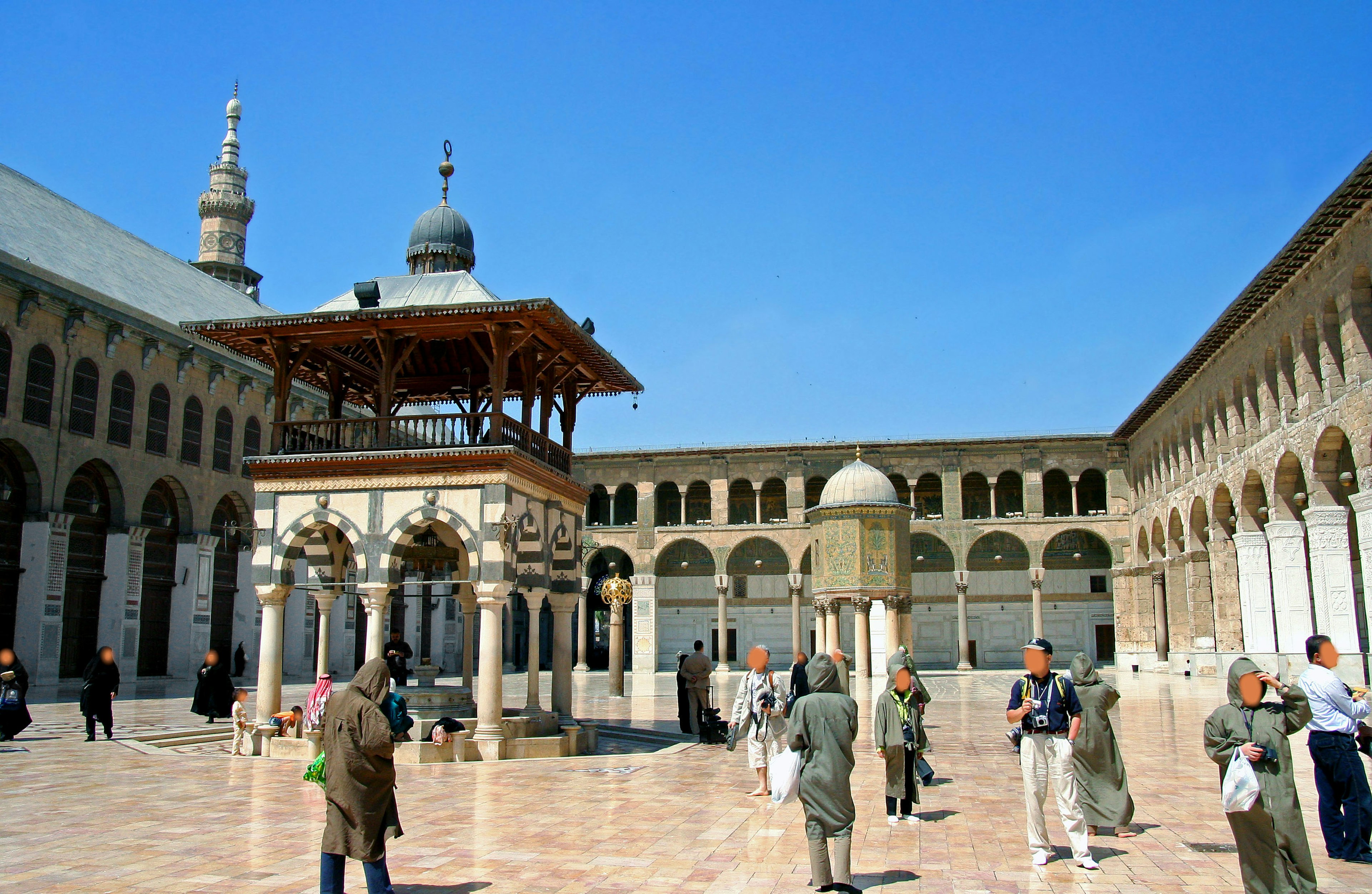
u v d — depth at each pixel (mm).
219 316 46906
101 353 39250
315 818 12969
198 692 25391
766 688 14820
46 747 20891
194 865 10336
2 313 34844
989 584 68625
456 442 20094
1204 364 46188
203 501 44500
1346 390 30953
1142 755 19141
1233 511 45375
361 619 56219
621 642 38938
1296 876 8617
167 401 42719
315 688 19078
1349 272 30594
